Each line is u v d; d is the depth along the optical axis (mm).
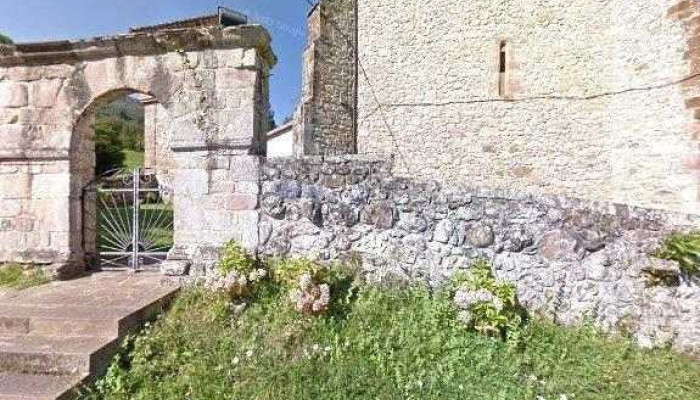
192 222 4762
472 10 10164
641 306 4129
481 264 4328
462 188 4547
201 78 4703
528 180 9883
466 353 3572
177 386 3086
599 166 9305
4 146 4938
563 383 3264
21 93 4918
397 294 4395
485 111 10125
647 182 7809
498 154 10062
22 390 2807
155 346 3500
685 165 6844
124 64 4797
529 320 4160
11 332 3514
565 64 9562
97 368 3148
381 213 4625
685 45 6828
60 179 4906
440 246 4520
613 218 4262
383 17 10750
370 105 10859
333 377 3176
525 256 4367
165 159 13031
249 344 3555
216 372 3217
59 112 4883
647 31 7785
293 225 4715
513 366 3445
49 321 3508
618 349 3855
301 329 3709
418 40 10523
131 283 4652
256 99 4703
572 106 9547
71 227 4953
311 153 10188
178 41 4637
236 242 4707
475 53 10156
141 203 5602
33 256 4883
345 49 10703
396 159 10703
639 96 8031
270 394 2971
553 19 9625
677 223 4176
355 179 4699
